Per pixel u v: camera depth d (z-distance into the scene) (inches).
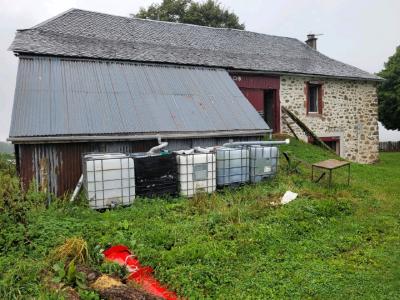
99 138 296.2
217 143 362.6
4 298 147.8
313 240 219.8
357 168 470.3
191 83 410.0
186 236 210.5
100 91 343.0
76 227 215.0
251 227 226.2
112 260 181.9
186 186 296.7
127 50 442.3
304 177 366.3
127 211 250.7
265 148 340.2
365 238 226.8
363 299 154.1
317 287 163.3
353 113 644.7
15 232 201.2
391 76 1033.5
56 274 166.2
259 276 173.5
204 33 603.8
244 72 515.2
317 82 599.5
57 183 287.7
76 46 409.1
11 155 537.0
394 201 314.8
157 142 330.0
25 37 394.0
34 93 311.6
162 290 160.7
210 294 158.2
